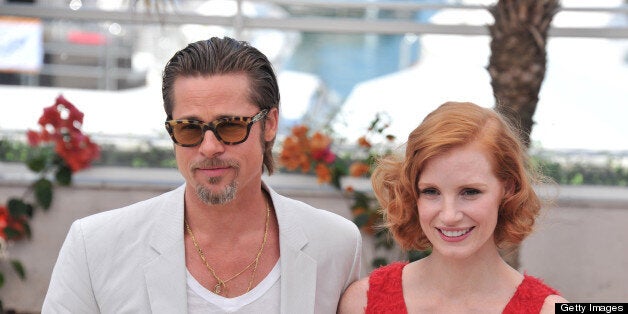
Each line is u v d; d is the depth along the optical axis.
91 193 7.28
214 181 3.23
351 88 7.82
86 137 7.18
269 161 3.61
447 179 3.04
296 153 7.16
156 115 7.73
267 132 3.48
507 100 6.12
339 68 7.82
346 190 7.14
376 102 7.71
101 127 7.63
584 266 7.22
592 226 7.20
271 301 3.39
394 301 3.35
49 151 7.42
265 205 3.55
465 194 3.06
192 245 3.42
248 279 3.41
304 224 3.56
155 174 7.41
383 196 3.42
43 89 7.71
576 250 7.20
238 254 3.42
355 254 3.67
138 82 7.77
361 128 7.62
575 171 7.47
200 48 3.28
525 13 6.05
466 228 3.06
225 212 3.37
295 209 3.59
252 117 3.26
